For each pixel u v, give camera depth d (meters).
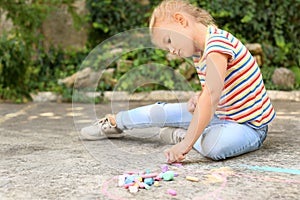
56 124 2.43
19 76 3.61
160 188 1.22
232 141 1.52
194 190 1.19
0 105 3.37
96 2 4.28
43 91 3.80
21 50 3.60
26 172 1.41
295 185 1.23
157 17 1.58
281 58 4.07
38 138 2.00
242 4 4.15
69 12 4.05
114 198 1.14
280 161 1.50
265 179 1.29
